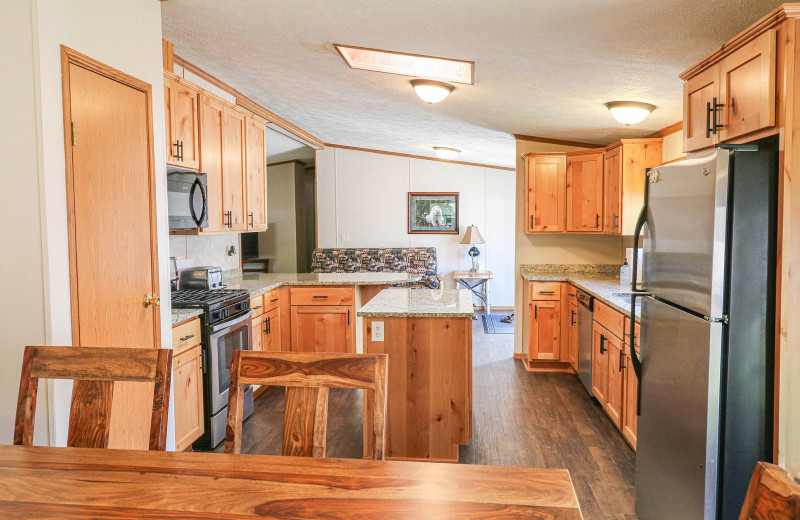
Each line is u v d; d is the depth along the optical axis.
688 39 2.33
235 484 1.04
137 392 2.34
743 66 1.73
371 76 3.50
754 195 1.61
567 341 4.75
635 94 3.30
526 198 5.00
